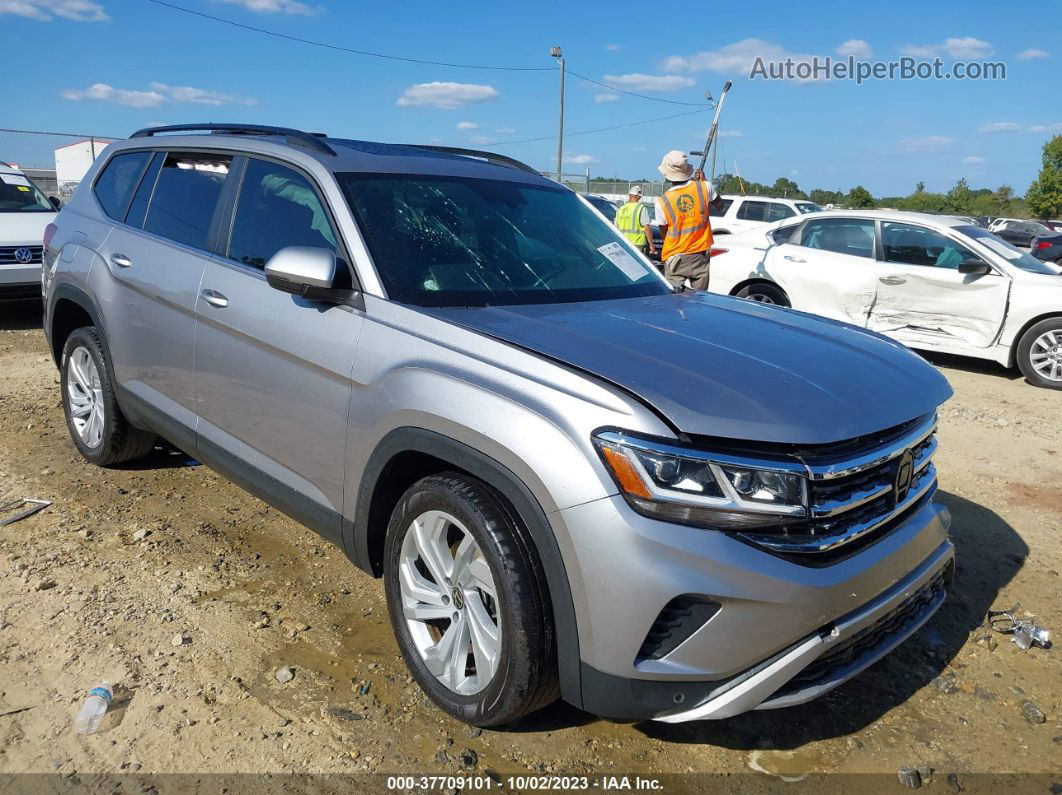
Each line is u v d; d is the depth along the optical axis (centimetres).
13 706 278
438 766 260
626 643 228
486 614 263
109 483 469
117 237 441
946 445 612
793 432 231
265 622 335
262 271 348
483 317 290
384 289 301
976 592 388
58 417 586
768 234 1011
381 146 390
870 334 336
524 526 247
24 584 357
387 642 325
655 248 1191
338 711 283
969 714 299
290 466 332
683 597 226
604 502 227
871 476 255
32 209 1055
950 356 1002
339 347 301
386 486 296
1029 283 833
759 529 229
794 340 300
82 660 304
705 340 285
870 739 283
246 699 287
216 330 360
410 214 336
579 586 232
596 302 333
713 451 227
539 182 414
